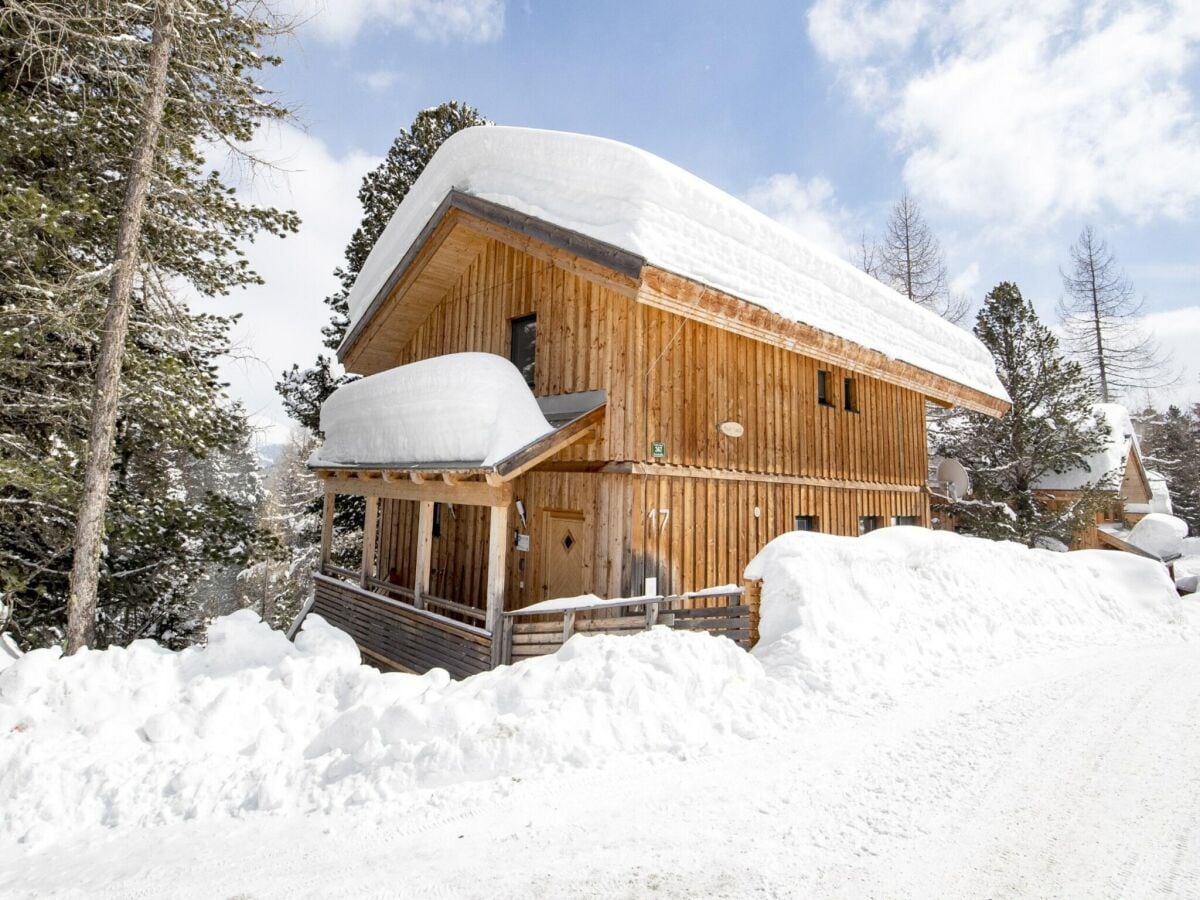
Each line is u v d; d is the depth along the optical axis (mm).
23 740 4438
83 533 6801
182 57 7758
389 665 9625
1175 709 5445
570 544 9289
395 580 13117
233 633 6008
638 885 3039
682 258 7898
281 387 18703
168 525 9508
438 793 3996
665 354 9062
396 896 3010
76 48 7629
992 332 19562
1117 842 3416
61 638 8797
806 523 11539
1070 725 5062
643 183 8016
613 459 8695
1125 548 22172
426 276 12445
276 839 3574
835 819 3639
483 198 9930
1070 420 18750
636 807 3787
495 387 8430
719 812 3721
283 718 5012
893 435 14070
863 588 7594
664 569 8734
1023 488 19078
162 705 5059
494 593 7605
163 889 3121
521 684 5168
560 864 3227
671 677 5375
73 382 8320
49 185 8305
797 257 10562
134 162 7219
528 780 4121
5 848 3604
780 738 4805
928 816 3674
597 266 7957
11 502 7992
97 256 8977
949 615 7691
